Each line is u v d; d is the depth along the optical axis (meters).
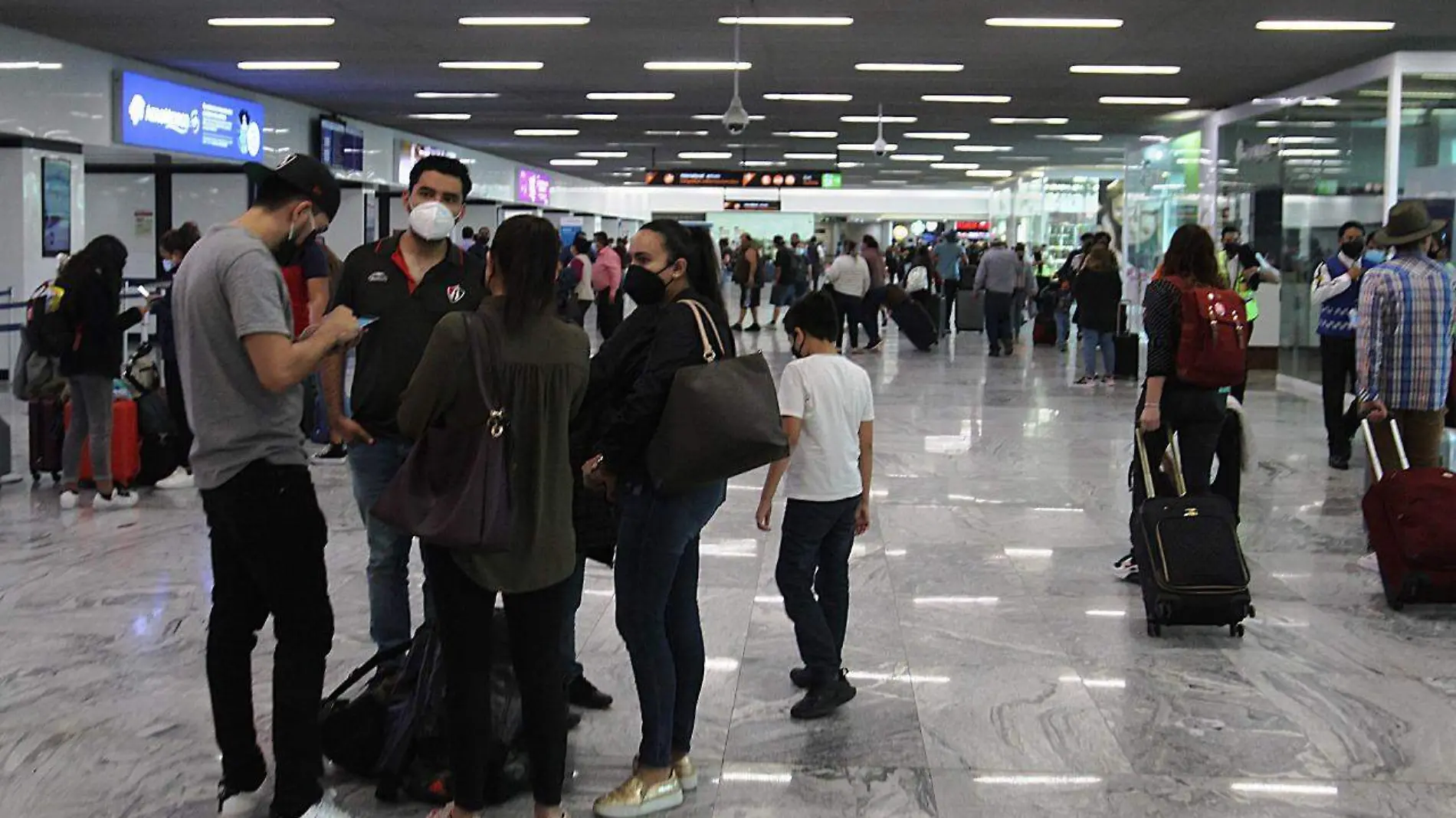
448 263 4.64
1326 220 15.45
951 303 26.95
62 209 14.94
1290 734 4.64
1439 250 8.45
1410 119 13.74
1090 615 6.15
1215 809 4.02
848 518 4.85
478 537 3.39
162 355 9.16
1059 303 22.98
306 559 3.77
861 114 22.03
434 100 20.61
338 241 23.81
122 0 12.06
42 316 8.36
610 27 13.39
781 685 5.12
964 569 7.01
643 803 3.93
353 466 4.66
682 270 3.97
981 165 35.88
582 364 3.67
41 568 6.84
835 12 12.39
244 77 17.77
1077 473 9.95
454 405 3.50
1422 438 7.07
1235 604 5.66
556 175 40.25
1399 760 4.42
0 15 12.91
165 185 19.95
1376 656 5.55
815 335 4.77
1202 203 21.09
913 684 5.15
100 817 3.89
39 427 9.03
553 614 3.68
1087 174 39.09
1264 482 9.55
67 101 14.64
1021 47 14.41
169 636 5.67
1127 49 14.38
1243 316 6.14
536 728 3.68
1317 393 14.88
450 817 3.73
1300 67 15.45
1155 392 6.16
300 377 3.59
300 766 3.80
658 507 3.89
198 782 4.14
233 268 3.59
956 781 4.21
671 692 4.01
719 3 11.99
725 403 3.71
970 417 13.13
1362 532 7.92
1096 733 4.63
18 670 5.20
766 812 3.98
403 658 4.45
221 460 3.66
